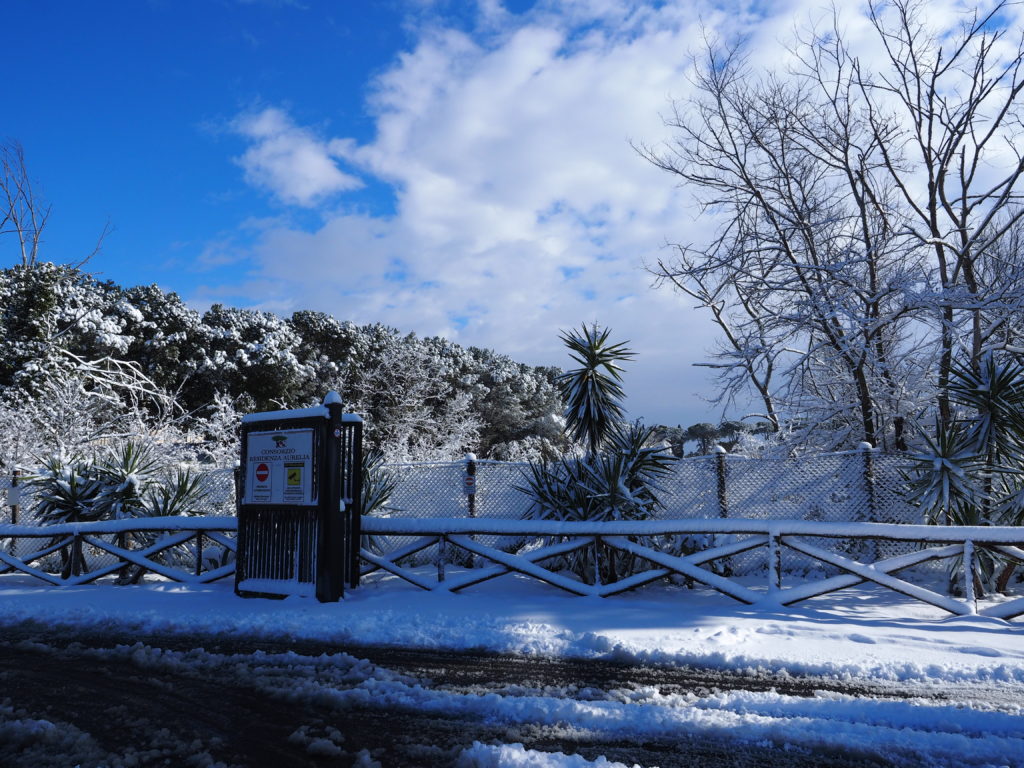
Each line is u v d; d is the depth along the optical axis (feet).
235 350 114.42
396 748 12.96
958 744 12.80
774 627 20.80
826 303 36.83
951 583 25.52
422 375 117.91
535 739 13.35
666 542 28.12
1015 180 36.35
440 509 34.24
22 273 78.69
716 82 41.09
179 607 25.52
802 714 14.43
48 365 72.64
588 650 19.25
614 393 35.32
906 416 37.24
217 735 13.73
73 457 40.70
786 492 29.86
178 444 59.26
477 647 19.89
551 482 30.09
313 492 26.50
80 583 31.91
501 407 150.30
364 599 25.88
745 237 40.16
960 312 36.37
